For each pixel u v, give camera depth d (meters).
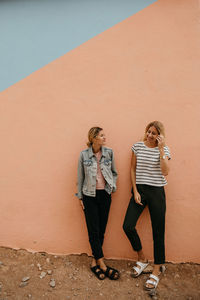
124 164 3.20
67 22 3.20
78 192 2.95
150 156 2.85
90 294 2.74
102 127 3.21
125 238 3.28
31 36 3.25
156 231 2.88
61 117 3.25
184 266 3.17
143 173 2.89
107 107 3.19
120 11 3.13
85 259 3.28
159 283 2.93
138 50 3.13
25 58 3.27
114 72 3.16
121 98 3.17
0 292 2.71
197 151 3.12
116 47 3.15
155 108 3.14
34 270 3.07
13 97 3.30
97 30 3.16
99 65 3.17
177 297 2.73
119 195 3.24
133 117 3.16
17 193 3.35
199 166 3.13
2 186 3.35
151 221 2.92
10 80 3.29
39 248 3.35
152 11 3.11
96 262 3.12
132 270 3.13
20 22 3.27
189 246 3.19
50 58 3.23
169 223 3.20
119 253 3.30
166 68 3.11
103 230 3.08
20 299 2.64
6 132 3.33
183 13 3.09
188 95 3.10
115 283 2.91
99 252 2.97
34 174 3.32
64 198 3.30
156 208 2.85
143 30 3.12
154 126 2.77
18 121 3.31
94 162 2.92
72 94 3.22
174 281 2.97
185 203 3.17
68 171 3.28
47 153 3.29
